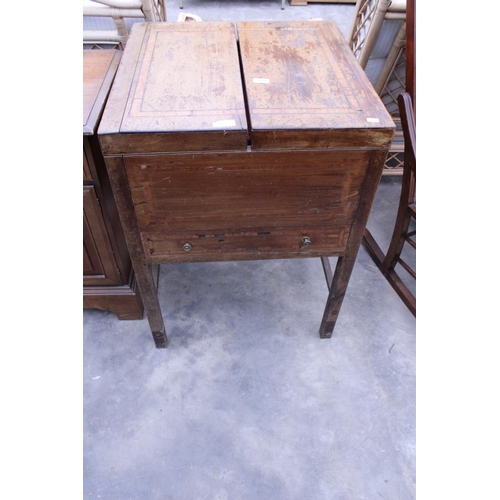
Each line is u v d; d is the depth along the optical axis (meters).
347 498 1.08
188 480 1.10
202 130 0.85
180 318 1.50
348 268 1.18
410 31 1.26
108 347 1.41
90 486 1.09
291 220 1.04
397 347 1.43
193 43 1.14
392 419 1.24
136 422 1.22
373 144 0.90
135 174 0.91
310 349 1.41
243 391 1.29
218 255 1.11
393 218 1.96
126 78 1.00
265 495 1.08
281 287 1.63
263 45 1.15
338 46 1.15
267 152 0.90
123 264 1.35
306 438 1.19
